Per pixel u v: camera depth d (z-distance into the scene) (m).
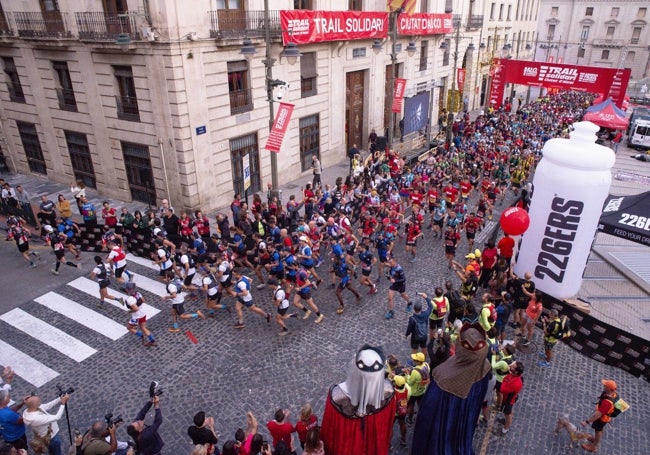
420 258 15.65
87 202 16.94
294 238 14.86
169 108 16.73
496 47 47.25
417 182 18.64
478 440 8.53
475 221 15.50
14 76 21.91
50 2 18.41
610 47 69.56
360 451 5.81
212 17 16.81
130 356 10.79
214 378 10.06
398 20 26.30
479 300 13.07
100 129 19.36
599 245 17.97
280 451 6.72
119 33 16.58
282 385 9.84
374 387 5.48
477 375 5.96
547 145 11.98
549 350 10.38
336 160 25.98
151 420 8.95
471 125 32.03
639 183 25.75
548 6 73.00
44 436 7.57
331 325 11.91
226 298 13.23
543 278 12.52
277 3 19.59
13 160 24.19
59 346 11.14
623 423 9.06
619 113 26.80
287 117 15.69
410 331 10.23
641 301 14.02
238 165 19.91
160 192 18.77
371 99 27.59
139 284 13.87
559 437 8.66
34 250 16.09
